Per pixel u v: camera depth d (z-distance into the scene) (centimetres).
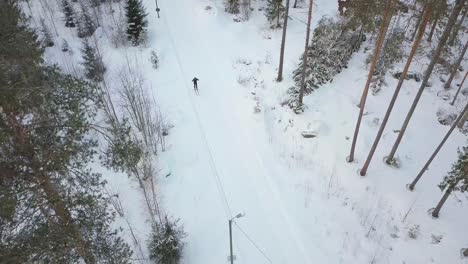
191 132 2811
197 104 3056
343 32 3484
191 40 3784
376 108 2998
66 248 1263
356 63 3397
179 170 2525
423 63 3434
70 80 1273
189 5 4284
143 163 2336
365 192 2409
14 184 1154
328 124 2841
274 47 3597
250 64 3425
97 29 4044
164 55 3581
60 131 1246
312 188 2391
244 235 2134
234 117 2939
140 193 2366
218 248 2075
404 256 2059
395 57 3397
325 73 3200
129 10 3581
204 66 3459
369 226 2192
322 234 2130
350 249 2064
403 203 2358
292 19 3912
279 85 3173
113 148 1424
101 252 1425
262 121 2869
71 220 1295
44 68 1234
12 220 1166
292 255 2031
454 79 3378
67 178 1298
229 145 2708
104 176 2423
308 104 2973
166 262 1930
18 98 1073
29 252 1159
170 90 3195
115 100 3033
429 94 3192
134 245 2069
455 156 2723
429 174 2577
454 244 2142
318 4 4166
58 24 4131
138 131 2714
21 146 1133
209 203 2316
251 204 2302
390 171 2561
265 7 4122
